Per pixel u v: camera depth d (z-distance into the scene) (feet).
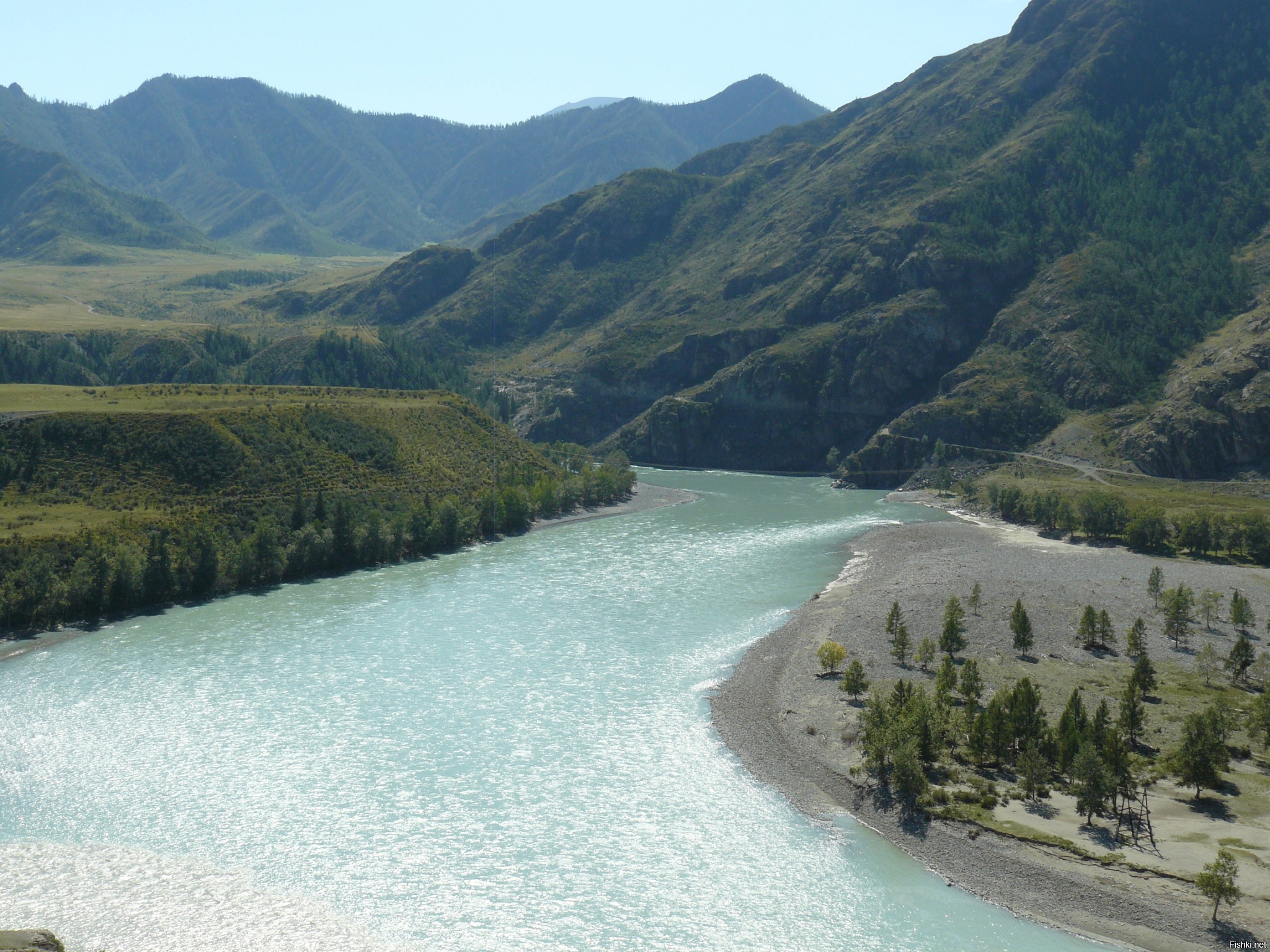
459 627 418.92
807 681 347.77
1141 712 285.02
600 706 327.67
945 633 368.27
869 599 452.35
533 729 307.99
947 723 289.33
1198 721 263.08
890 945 202.49
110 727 307.37
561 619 432.66
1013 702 282.36
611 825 250.98
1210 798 253.65
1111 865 224.12
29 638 398.21
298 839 243.19
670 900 219.00
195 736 300.81
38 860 232.73
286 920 210.18
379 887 223.10
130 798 262.47
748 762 286.05
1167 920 204.74
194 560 471.21
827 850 239.71
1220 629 403.13
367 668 364.58
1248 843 229.86
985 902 217.15
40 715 317.22
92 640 397.80
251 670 361.30
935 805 254.68
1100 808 243.60
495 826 249.75
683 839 244.63
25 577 416.87
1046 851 231.30
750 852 238.48
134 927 207.62
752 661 373.40
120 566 440.86
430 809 257.55
